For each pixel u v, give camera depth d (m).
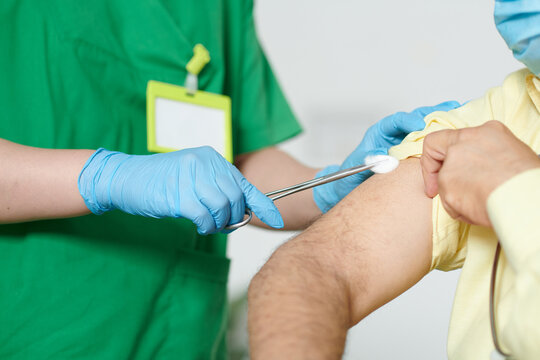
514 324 0.62
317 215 1.39
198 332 1.40
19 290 1.15
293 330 0.66
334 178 0.95
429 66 2.61
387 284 0.83
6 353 1.15
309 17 2.68
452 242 0.85
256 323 0.70
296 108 2.72
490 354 0.72
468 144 0.72
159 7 1.35
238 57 1.60
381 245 0.83
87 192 1.05
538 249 0.60
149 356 1.32
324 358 0.64
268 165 1.60
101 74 1.28
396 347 2.31
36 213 1.08
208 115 1.40
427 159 0.81
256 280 0.76
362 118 2.67
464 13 2.55
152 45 1.34
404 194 0.88
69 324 1.18
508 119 0.89
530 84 0.86
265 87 1.71
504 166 0.67
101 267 1.22
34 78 1.19
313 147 2.71
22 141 1.18
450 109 1.07
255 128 1.62
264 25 2.73
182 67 1.38
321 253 0.81
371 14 2.63
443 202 0.76
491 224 0.67
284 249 0.82
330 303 0.72
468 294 0.81
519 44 0.79
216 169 1.01
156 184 1.00
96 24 1.28
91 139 1.25
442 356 2.28
